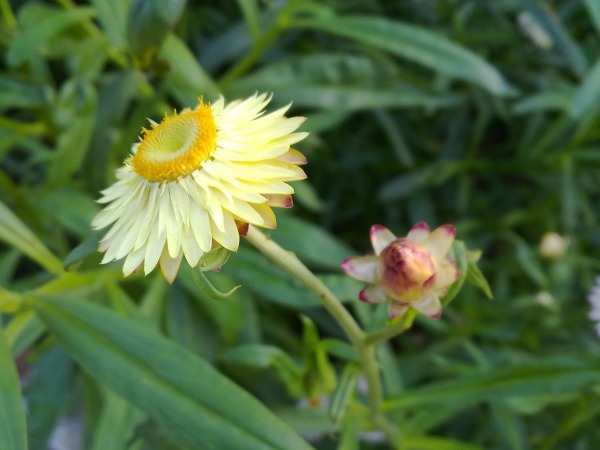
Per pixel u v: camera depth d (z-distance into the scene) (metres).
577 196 0.30
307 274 0.13
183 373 0.14
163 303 0.22
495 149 0.32
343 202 0.33
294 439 0.13
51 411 0.18
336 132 0.31
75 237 0.27
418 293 0.12
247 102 0.13
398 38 0.23
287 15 0.23
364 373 0.15
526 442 0.21
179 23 0.25
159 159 0.12
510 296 0.29
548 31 0.26
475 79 0.23
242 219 0.11
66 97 0.21
